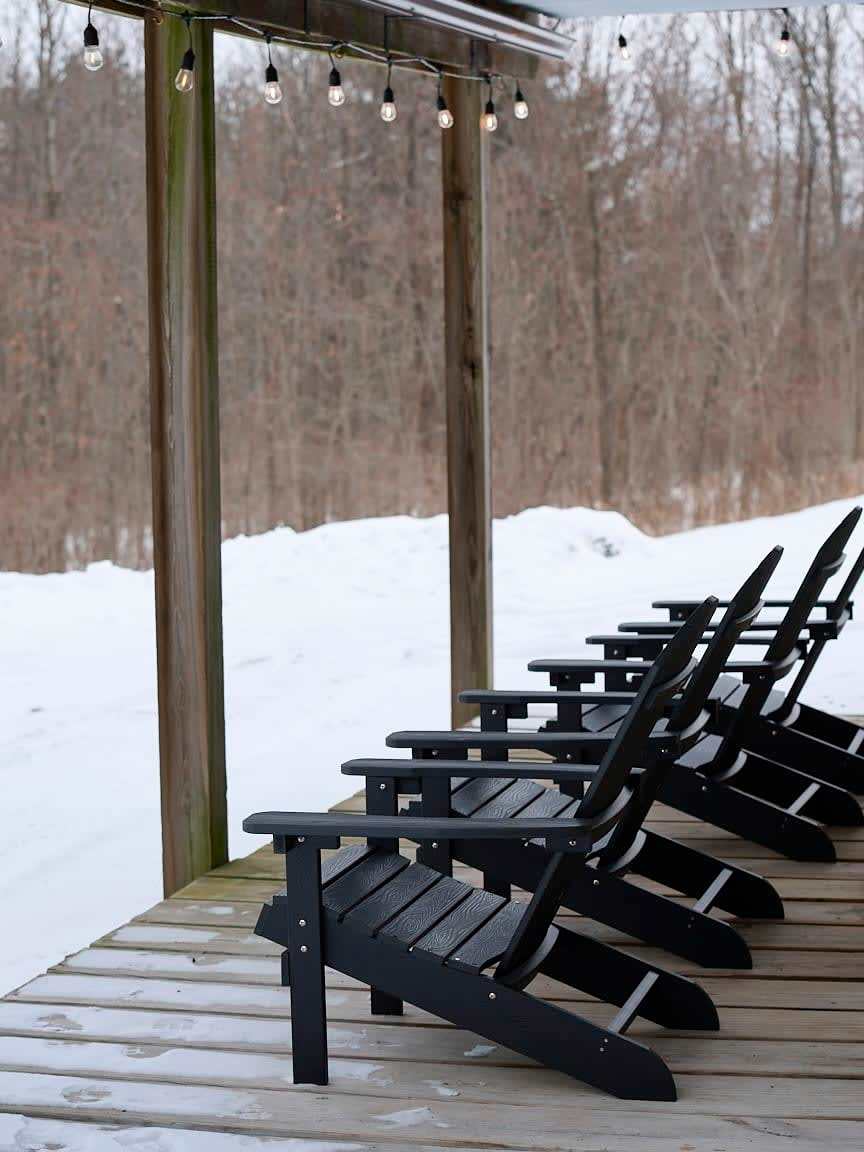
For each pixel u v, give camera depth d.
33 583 13.99
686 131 15.85
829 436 15.48
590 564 12.87
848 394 15.45
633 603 11.18
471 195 5.92
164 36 4.09
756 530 14.38
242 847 5.56
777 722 4.44
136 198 16.11
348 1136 2.36
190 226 4.15
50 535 15.84
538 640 9.94
